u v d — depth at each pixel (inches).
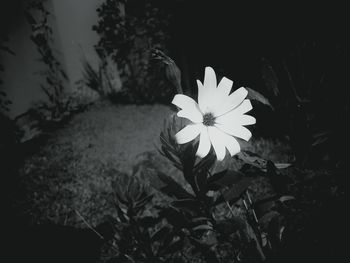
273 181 53.0
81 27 210.4
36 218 129.8
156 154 158.1
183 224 57.7
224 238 56.4
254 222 57.8
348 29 161.2
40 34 191.8
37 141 192.4
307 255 55.0
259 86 174.1
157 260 75.6
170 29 216.1
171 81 44.6
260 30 194.9
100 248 108.5
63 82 210.8
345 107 85.3
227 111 40.2
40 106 200.8
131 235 75.2
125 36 218.2
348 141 75.9
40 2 188.5
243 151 51.9
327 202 63.8
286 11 188.5
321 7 177.5
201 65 211.5
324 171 78.2
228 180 49.3
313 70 109.7
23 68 190.2
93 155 168.2
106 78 229.8
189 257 93.5
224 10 206.4
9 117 187.3
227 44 207.8
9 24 179.5
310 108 88.1
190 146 45.6
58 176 154.9
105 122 199.9
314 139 78.7
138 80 223.9
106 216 73.9
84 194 139.4
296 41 175.8
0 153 178.1
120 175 75.7
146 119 197.2
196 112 38.3
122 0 215.6
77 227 121.5
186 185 130.1
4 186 152.6
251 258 55.1
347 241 55.7
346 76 98.2
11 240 119.7
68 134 193.2
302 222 61.4
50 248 113.0
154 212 119.1
